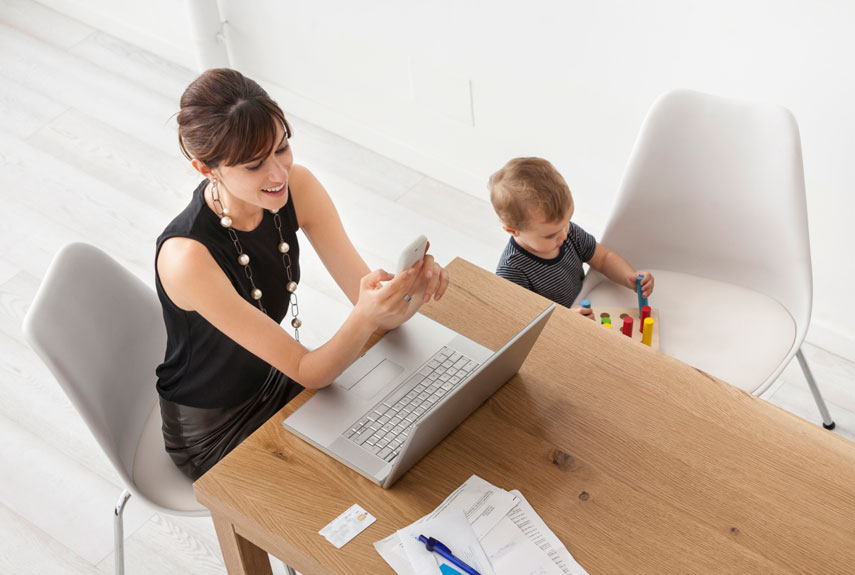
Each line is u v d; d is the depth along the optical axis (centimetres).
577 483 146
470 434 153
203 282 164
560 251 215
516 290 178
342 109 330
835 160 231
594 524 140
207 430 183
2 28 384
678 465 148
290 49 326
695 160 209
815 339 262
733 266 219
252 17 327
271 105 153
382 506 143
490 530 139
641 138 209
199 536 227
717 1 226
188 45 358
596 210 290
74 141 337
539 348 167
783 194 203
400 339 168
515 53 271
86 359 176
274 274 183
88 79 361
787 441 151
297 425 155
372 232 302
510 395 159
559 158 287
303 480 147
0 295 285
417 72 297
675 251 223
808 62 222
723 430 153
